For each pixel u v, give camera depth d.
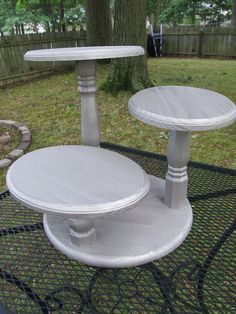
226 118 0.92
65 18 12.99
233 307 0.92
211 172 1.67
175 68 7.71
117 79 4.68
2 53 5.95
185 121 0.87
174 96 1.15
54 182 0.89
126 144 3.09
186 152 1.04
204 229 1.21
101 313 0.95
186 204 1.16
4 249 1.16
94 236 0.96
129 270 1.06
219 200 1.42
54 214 0.77
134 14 4.21
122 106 4.22
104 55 1.15
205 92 1.23
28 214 1.35
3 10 12.67
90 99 1.48
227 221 1.26
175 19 15.52
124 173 0.94
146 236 0.99
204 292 0.97
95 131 1.55
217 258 1.07
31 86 5.90
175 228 1.03
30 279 1.07
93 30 7.25
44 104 4.54
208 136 3.23
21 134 3.29
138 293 1.00
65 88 5.52
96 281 1.04
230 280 0.97
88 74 1.42
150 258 0.92
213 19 16.08
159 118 0.90
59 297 1.01
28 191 0.84
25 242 1.19
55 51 1.22
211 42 10.37
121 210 0.78
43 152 1.12
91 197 0.81
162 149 2.96
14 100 4.87
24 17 12.63
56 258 1.11
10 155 2.74
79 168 0.98
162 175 1.64
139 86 4.66
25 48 6.46
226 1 14.88
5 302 0.96
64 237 1.00
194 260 1.06
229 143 3.05
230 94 4.88
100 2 6.98
